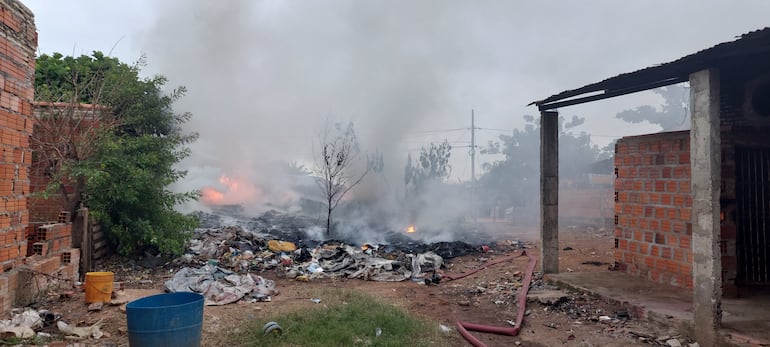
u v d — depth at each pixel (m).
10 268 6.12
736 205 7.06
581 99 8.25
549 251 9.04
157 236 10.20
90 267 8.90
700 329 5.49
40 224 9.69
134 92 10.94
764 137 7.18
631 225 8.80
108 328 5.57
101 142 9.50
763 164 7.27
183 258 10.46
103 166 9.48
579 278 8.48
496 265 10.84
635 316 6.58
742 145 7.13
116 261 10.12
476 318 6.76
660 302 6.73
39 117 9.66
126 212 10.33
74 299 6.68
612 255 12.02
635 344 5.63
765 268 7.16
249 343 5.18
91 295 6.44
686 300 6.83
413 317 6.44
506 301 7.70
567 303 7.35
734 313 6.01
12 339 4.86
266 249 11.85
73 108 9.51
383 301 7.34
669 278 7.87
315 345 5.08
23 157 6.39
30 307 6.21
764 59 6.30
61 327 5.40
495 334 6.07
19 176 6.29
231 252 11.16
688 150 7.48
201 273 8.29
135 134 11.81
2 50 5.83
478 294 8.32
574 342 5.75
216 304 6.89
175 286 7.57
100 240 10.02
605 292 7.42
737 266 7.02
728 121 7.53
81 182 8.97
